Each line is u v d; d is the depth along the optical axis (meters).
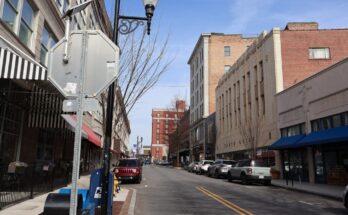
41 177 14.51
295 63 34.16
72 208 4.30
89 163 34.88
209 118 64.81
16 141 14.97
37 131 17.19
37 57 16.17
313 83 27.22
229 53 69.81
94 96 5.07
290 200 16.64
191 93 85.69
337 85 24.05
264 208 13.54
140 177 26.36
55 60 5.14
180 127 89.38
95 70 5.18
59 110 15.70
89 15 26.97
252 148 37.59
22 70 10.15
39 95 14.95
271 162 35.25
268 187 24.81
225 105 54.31
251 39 70.06
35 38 15.98
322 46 34.53
